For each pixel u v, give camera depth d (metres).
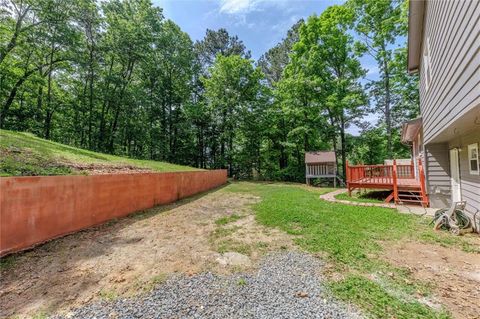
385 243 3.98
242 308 2.28
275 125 20.33
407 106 16.27
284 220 5.48
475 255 3.49
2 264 3.19
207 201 8.62
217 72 20.22
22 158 5.30
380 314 2.14
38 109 15.40
